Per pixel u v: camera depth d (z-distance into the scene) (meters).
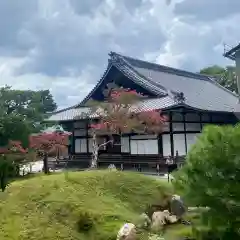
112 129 23.52
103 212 10.70
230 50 27.73
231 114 32.56
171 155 27.23
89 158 33.25
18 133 28.67
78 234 9.58
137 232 10.06
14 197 10.95
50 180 12.24
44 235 9.28
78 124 36.16
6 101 36.62
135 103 23.41
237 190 7.14
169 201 12.31
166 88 30.05
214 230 7.89
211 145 7.72
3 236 9.09
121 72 32.22
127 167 29.53
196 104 29.53
